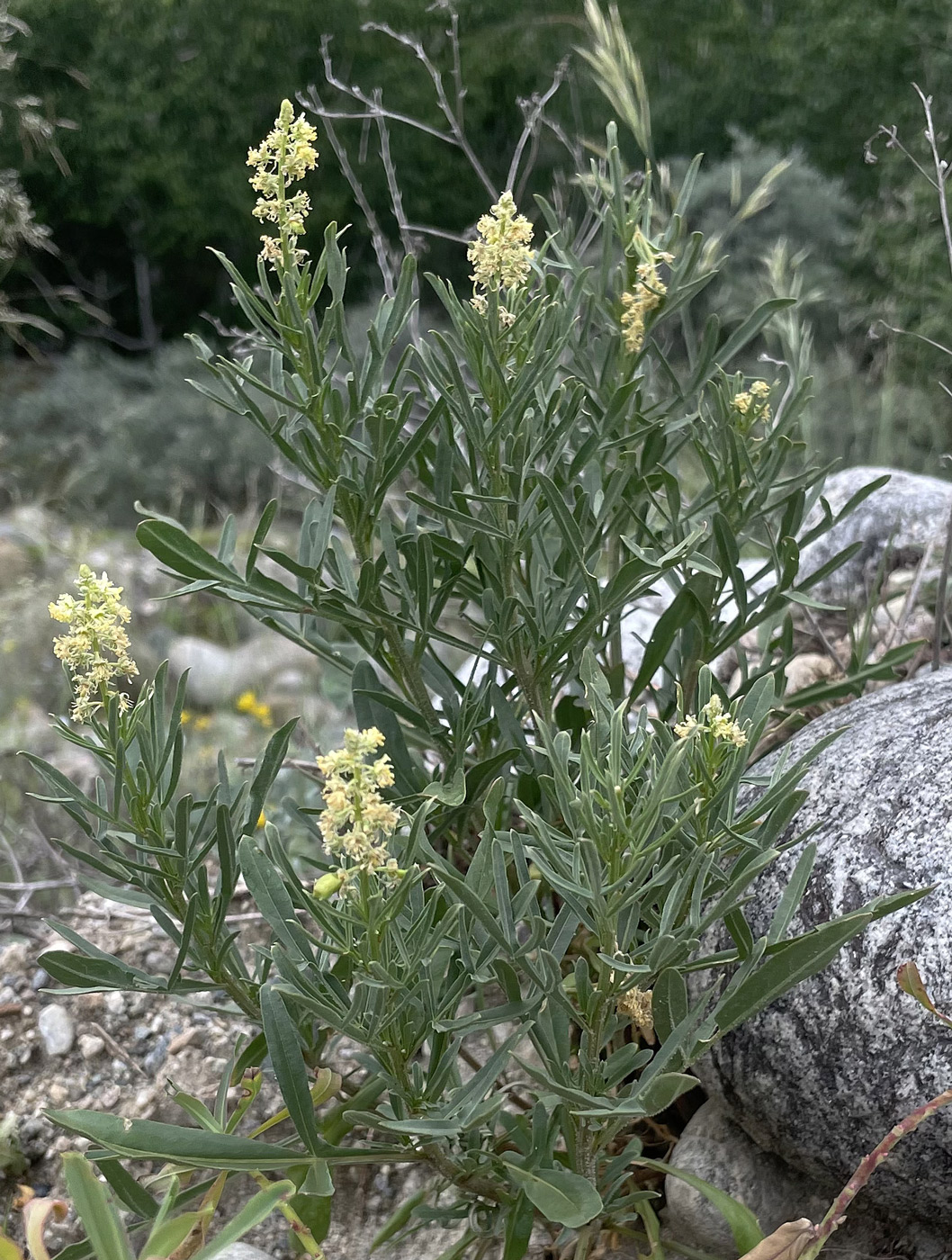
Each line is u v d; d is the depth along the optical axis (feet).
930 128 2.50
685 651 1.94
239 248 12.83
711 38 11.96
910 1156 1.53
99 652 1.34
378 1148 1.49
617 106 1.82
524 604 1.61
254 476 8.15
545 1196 1.37
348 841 1.16
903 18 10.87
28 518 7.63
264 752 1.49
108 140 11.66
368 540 1.59
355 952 1.29
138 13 11.59
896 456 6.57
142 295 12.96
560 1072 1.40
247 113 11.80
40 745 4.55
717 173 9.11
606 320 1.84
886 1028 1.52
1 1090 2.21
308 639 1.78
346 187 11.48
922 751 1.71
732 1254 1.75
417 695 1.71
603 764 1.33
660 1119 1.97
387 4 11.37
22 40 11.45
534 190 11.28
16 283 12.74
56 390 9.73
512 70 11.27
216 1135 1.37
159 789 1.43
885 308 7.09
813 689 2.05
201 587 1.52
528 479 1.56
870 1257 1.67
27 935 2.94
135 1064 2.24
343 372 3.61
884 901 1.32
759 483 1.82
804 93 11.43
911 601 2.52
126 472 8.41
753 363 6.87
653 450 1.80
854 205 9.52
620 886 1.26
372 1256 1.90
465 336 1.51
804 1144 1.63
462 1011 2.17
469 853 1.96
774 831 1.38
